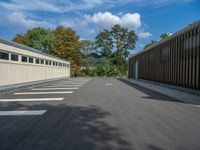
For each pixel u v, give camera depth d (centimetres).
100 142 531
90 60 6512
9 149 490
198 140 548
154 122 717
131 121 727
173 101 1171
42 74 2823
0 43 1623
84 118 767
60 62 4038
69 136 574
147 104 1066
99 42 6831
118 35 6931
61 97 1324
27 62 2247
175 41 1922
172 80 1981
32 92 1634
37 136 575
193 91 1520
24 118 772
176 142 533
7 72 1761
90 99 1234
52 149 489
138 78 3753
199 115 827
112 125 677
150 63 2898
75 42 5747
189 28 1628
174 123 707
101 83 2708
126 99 1234
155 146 507
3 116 805
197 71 1475
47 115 817
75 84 2523
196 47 1501
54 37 6378
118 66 6694
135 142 532
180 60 1794
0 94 1504
